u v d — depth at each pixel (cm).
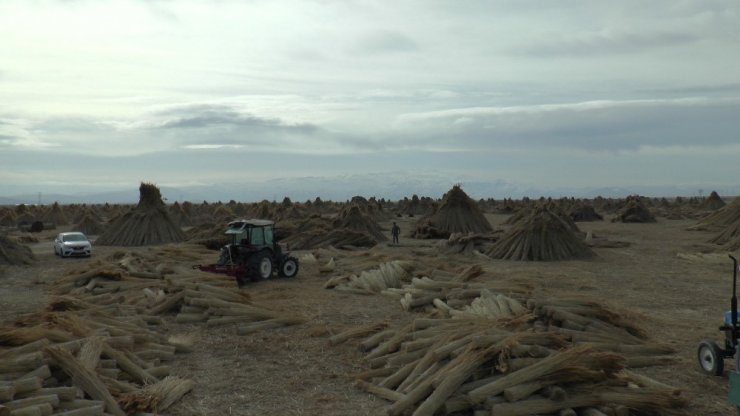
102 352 994
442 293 1714
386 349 1170
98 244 4197
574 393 823
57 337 1024
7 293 2117
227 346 1312
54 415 763
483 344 899
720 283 2259
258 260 2352
